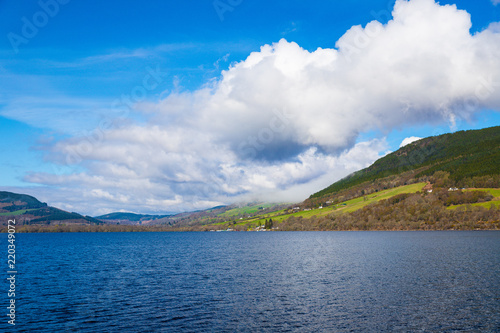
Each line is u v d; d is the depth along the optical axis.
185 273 70.38
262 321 36.59
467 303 42.50
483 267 70.81
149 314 39.41
